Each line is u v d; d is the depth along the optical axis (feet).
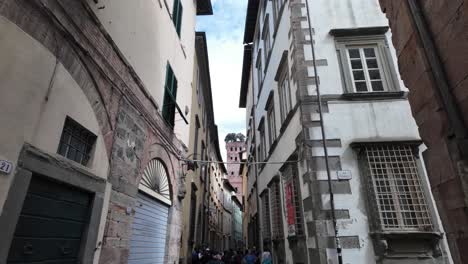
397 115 23.93
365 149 22.53
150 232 22.61
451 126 6.96
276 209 33.22
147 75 21.91
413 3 8.22
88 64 13.80
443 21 7.29
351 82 25.48
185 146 32.86
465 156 6.55
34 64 10.34
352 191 21.61
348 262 19.79
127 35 18.65
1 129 8.89
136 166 19.17
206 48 54.29
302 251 23.59
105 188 15.11
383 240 19.79
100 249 14.55
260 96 51.80
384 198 21.24
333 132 23.57
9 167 9.08
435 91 7.42
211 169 84.99
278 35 35.91
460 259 6.81
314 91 25.03
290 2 29.30
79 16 13.05
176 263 28.48
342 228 20.62
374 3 28.89
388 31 27.22
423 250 19.75
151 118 22.02
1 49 9.01
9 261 9.39
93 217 13.99
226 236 125.70
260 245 47.52
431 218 20.39
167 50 26.99
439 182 7.53
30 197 10.40
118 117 16.84
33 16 10.34
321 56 26.53
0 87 8.91
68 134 12.86
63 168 11.82
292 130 27.63
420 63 8.02
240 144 261.65
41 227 10.89
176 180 29.07
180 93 31.55
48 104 11.01
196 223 51.90
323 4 28.94
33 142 10.18
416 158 22.03
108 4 16.19
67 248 12.41
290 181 27.48
